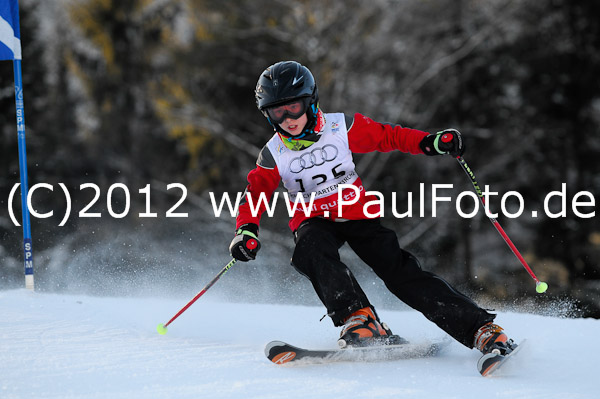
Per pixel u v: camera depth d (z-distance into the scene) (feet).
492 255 89.20
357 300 17.03
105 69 97.71
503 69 87.76
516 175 87.66
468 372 15.33
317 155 18.16
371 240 18.19
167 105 78.28
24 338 17.33
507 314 24.13
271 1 77.66
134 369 14.57
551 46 87.04
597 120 88.84
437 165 83.15
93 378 13.79
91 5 95.09
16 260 79.92
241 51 79.87
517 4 84.17
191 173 85.76
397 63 83.66
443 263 82.89
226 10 77.51
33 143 99.71
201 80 81.10
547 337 19.51
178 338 18.48
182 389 13.16
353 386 13.70
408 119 83.20
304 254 17.75
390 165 81.56
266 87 17.37
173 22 97.50
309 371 14.99
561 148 87.40
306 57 78.95
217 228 79.87
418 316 24.54
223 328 20.58
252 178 18.61
